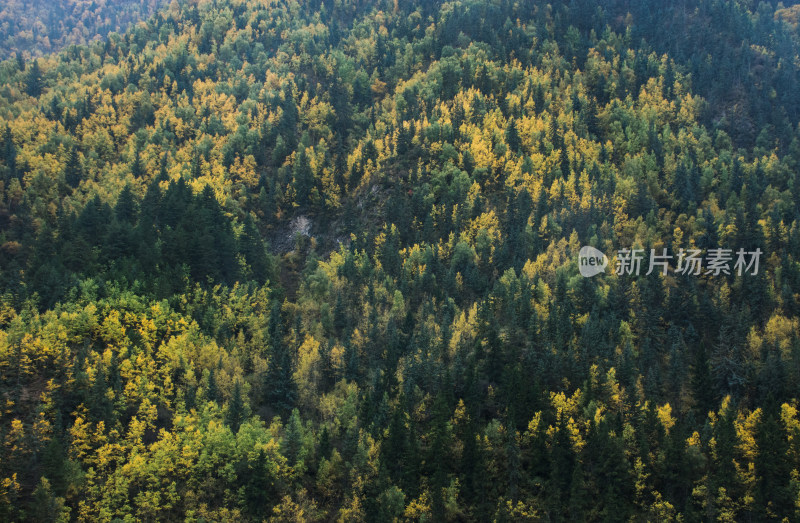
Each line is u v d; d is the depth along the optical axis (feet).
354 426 469.16
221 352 522.06
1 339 485.56
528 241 631.97
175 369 508.12
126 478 426.92
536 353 505.66
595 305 546.67
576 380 492.13
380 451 454.40
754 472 422.41
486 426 472.03
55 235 630.33
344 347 536.83
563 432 446.60
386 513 423.23
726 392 483.92
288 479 449.89
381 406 475.72
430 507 432.25
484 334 532.32
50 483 410.93
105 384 466.29
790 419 441.27
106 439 443.73
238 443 450.71
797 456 426.10
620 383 490.08
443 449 453.17
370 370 520.42
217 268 625.41
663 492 433.89
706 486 419.54
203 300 582.35
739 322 522.47
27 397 468.34
